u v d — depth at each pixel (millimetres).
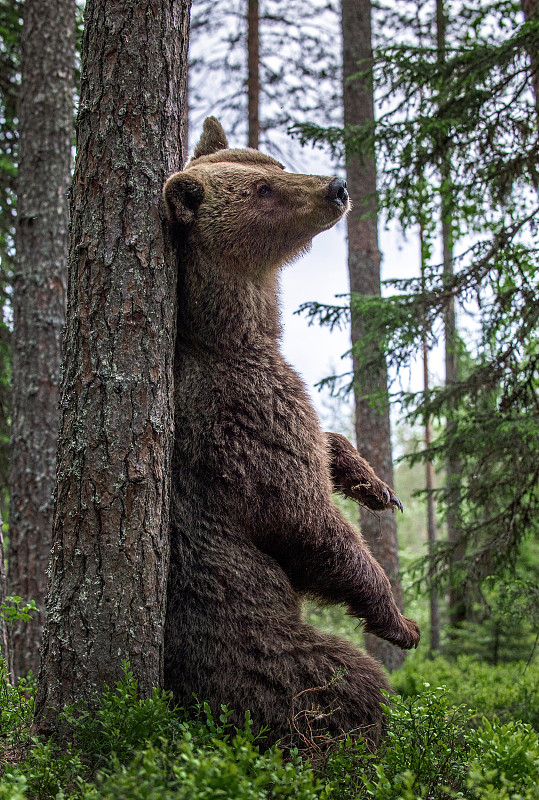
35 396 8594
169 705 4160
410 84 8062
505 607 7223
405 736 3717
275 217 4906
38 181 8969
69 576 4016
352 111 11984
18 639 8008
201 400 4547
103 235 4176
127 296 4156
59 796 2912
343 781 3416
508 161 7617
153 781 2725
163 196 4352
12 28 10992
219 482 4406
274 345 4879
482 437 7629
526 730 3639
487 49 7465
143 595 4031
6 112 10930
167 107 4375
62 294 8930
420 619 18234
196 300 4695
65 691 3938
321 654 4344
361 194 11602
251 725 4117
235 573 4312
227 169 4949
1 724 4266
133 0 4258
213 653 4211
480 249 7688
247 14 13328
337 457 5332
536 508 7602
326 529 4457
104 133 4219
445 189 8234
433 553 8664
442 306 7879
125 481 4035
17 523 8352
